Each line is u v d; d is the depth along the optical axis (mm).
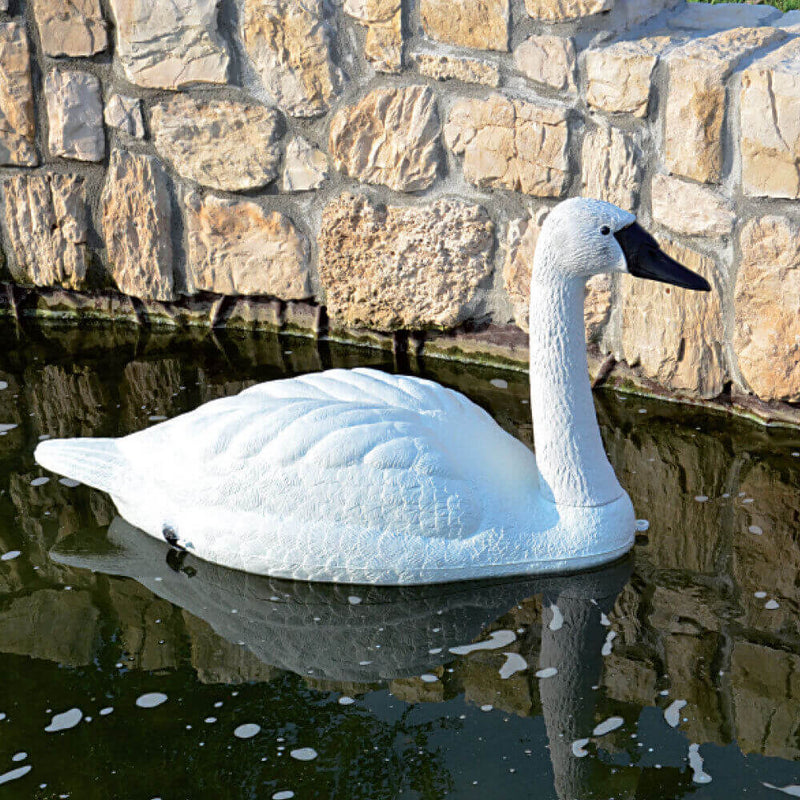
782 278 4473
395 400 3828
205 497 3678
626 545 3748
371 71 5012
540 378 3629
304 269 5488
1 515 4078
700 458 4410
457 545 3586
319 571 3633
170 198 5590
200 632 3451
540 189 4891
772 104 4297
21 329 5777
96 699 3182
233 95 5266
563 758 2924
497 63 4781
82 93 5480
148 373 5227
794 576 3631
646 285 4781
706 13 4934
